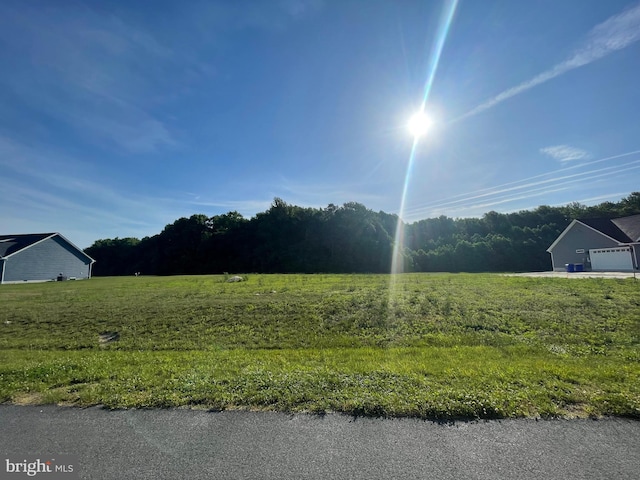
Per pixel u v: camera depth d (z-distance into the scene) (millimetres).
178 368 4727
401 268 46375
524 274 26984
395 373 4285
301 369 4598
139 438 2816
